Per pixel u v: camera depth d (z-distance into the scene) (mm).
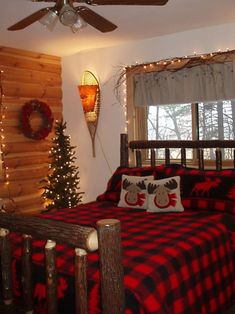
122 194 3484
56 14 2320
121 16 3338
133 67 4344
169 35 4059
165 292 1884
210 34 3795
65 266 1950
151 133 4453
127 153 4160
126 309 1717
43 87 4898
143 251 2119
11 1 2867
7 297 1874
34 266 2010
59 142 4680
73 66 4938
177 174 3471
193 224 2697
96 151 4781
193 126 4133
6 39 4086
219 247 2523
